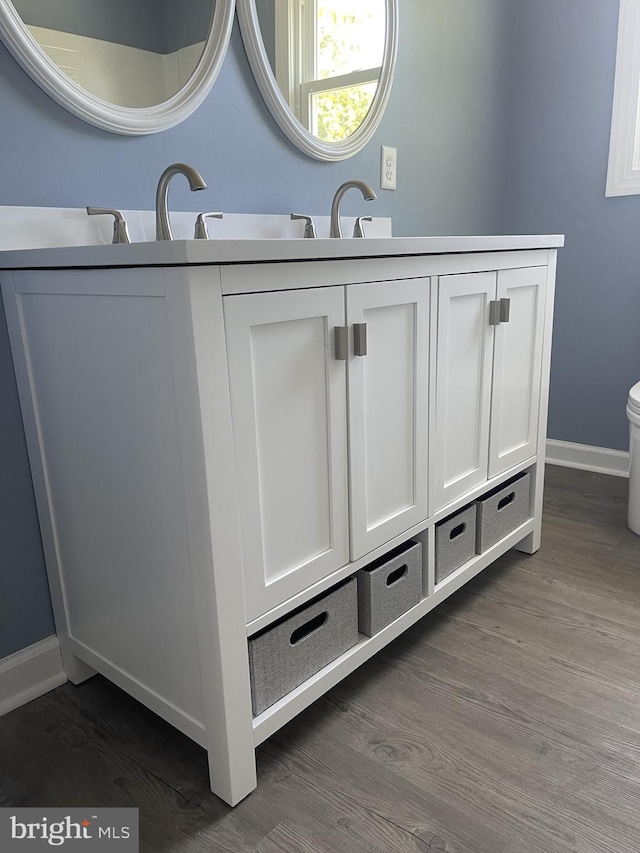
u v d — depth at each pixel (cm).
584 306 259
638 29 229
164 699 118
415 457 141
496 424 168
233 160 162
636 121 237
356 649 132
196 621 105
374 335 125
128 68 137
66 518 129
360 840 103
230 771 107
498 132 256
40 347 120
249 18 156
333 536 123
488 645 152
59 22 126
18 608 136
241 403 100
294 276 105
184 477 98
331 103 183
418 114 217
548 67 249
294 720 129
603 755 119
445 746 122
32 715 133
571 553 195
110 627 126
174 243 87
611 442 262
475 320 153
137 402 104
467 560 167
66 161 130
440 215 235
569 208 255
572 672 142
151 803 111
